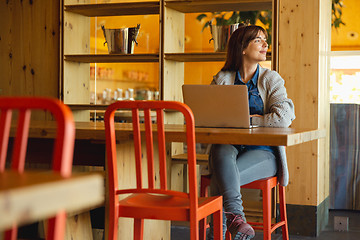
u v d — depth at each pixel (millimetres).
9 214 688
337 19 6484
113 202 1992
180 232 3773
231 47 3021
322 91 3889
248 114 2463
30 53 4168
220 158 2504
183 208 1909
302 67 3674
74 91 4195
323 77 3947
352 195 4551
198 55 3748
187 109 1840
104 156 2584
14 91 4207
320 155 3812
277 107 2801
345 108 4520
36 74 4156
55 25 4105
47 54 4129
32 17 4160
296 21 3676
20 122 1160
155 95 8352
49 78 4129
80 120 4219
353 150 4523
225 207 2424
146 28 6652
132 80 8562
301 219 3715
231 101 2471
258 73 2959
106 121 1977
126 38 4000
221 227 2184
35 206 726
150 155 1918
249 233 2359
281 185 2824
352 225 4070
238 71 3016
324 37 3969
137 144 1939
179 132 2115
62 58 4062
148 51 6711
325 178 4102
